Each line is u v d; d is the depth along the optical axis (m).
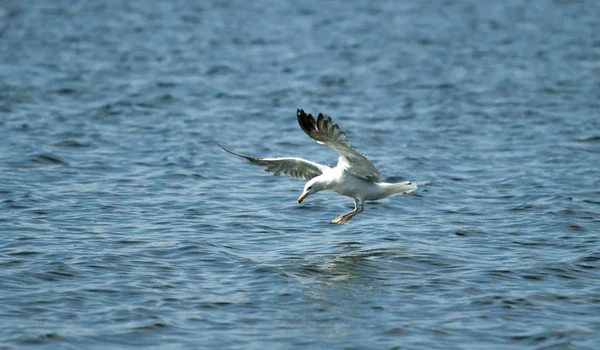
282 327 10.91
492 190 18.48
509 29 46.75
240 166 20.61
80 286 12.13
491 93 30.84
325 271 13.02
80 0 54.06
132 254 13.60
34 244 13.99
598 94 30.50
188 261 13.38
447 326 10.95
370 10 53.00
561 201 17.14
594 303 11.73
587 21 49.72
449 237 14.92
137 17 48.59
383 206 17.03
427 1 57.22
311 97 30.08
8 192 17.34
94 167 20.00
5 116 25.30
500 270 13.03
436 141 23.78
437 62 37.22
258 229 15.39
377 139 24.02
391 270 13.09
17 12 48.72
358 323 11.05
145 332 10.65
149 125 25.14
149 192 17.94
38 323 10.82
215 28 45.59
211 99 29.38
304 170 14.23
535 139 23.89
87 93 29.36
